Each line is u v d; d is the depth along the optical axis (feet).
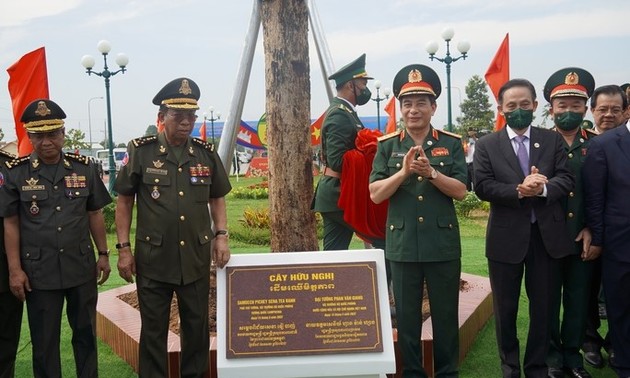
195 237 9.73
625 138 10.34
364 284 9.57
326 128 12.91
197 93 9.80
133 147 9.77
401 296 10.29
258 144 78.74
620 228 10.21
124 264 9.68
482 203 38.42
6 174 9.67
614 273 10.37
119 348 13.00
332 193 13.06
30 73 20.04
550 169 10.26
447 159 10.25
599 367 12.06
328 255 9.75
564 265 11.27
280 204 13.21
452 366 10.41
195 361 10.00
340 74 13.25
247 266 9.70
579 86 10.95
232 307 9.42
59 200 9.80
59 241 9.68
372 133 12.67
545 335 10.40
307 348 9.19
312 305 9.43
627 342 10.46
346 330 9.30
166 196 9.61
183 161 9.81
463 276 17.20
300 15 13.00
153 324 9.69
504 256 10.30
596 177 10.45
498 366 12.12
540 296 10.32
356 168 12.37
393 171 10.29
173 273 9.56
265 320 9.35
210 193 10.37
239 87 15.60
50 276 9.61
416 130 10.32
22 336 14.69
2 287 9.91
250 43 15.48
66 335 14.62
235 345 9.18
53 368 9.79
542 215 10.20
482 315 14.35
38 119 9.53
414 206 10.12
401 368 10.86
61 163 9.98
